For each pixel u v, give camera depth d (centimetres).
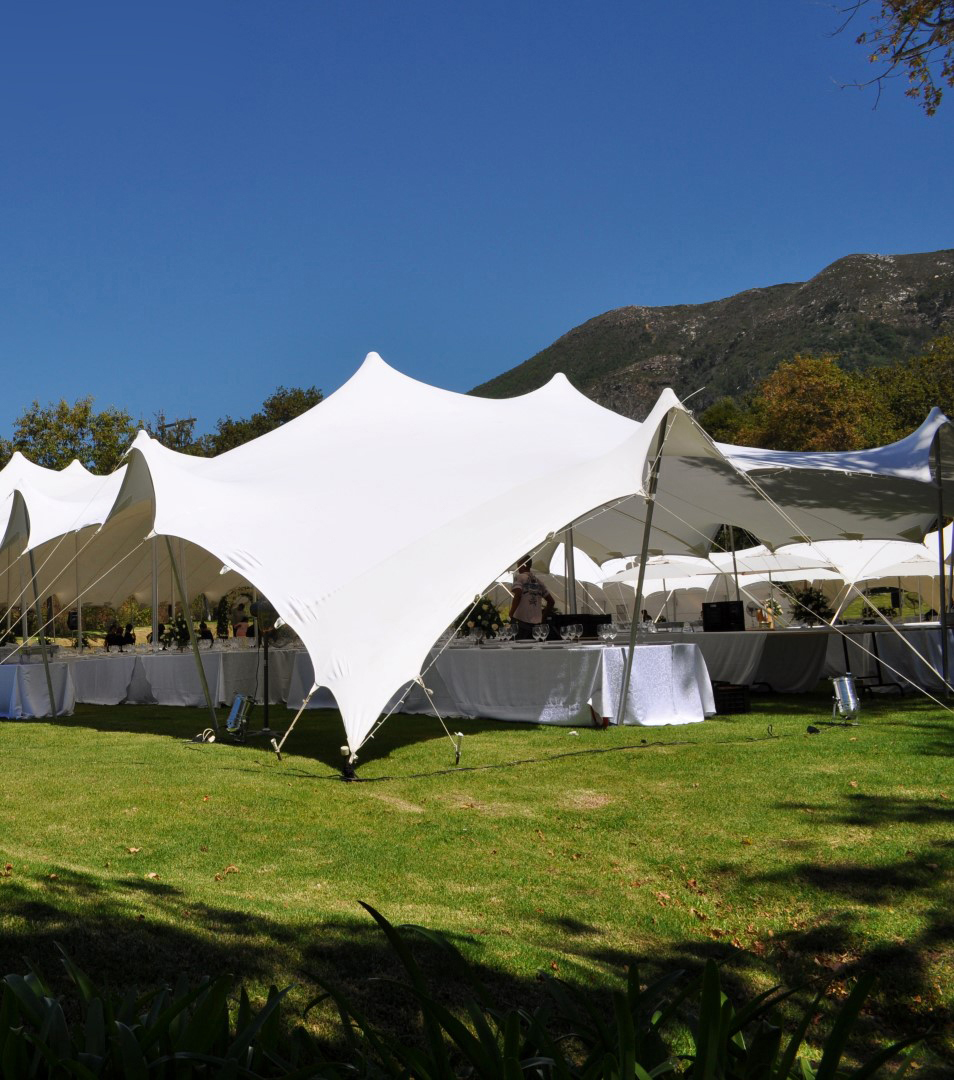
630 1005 210
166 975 285
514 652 908
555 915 382
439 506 835
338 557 779
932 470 974
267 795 577
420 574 748
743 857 443
